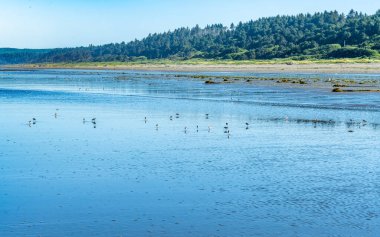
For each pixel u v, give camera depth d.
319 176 26.59
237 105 62.56
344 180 25.72
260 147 35.12
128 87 99.75
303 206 21.42
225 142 37.34
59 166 29.41
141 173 27.55
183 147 35.44
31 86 107.31
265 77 126.56
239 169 28.34
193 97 74.56
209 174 27.17
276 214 20.42
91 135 41.31
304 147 34.97
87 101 71.38
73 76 160.62
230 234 18.31
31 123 48.66
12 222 19.75
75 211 21.03
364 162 29.98
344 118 49.19
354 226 19.03
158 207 21.47
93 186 24.86
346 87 85.06
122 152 33.69
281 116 51.44
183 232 18.56
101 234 18.42
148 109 60.00
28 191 24.03
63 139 39.41
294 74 142.38
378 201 22.05
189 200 22.44
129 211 20.98
